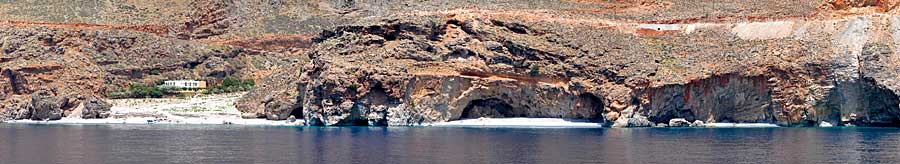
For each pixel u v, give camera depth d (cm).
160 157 12594
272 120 19988
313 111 18850
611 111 18275
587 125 18550
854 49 18675
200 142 14538
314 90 18812
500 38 19112
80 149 13562
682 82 18225
